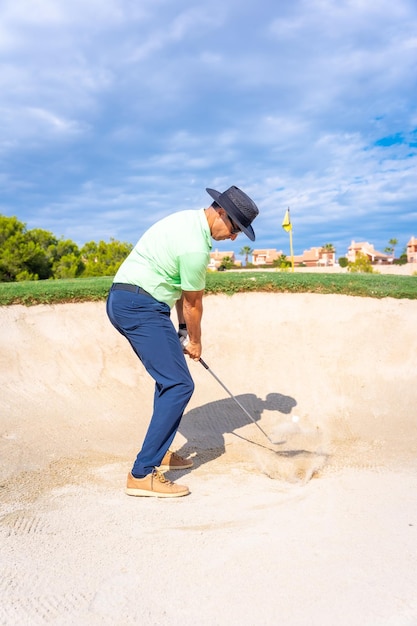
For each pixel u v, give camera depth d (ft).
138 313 10.63
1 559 7.95
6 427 14.74
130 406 17.26
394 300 23.36
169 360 10.73
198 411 16.83
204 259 10.36
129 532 8.88
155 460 10.56
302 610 6.60
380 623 6.32
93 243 86.63
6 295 21.49
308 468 12.33
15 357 18.67
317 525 9.01
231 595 6.95
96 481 11.51
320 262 261.65
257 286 23.86
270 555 7.96
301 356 20.49
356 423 16.08
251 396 18.13
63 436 14.58
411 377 18.97
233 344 21.12
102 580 7.36
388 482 11.15
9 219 70.38
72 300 22.27
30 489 10.96
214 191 10.70
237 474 11.98
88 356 19.53
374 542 8.32
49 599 6.92
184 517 9.50
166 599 6.89
